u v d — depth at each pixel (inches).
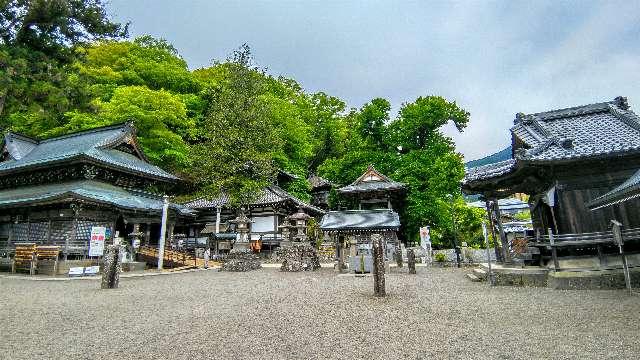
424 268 877.2
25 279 657.6
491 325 261.9
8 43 611.5
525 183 574.6
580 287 434.6
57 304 380.2
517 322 269.0
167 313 327.3
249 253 937.5
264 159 1314.0
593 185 479.5
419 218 1277.1
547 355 191.8
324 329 260.5
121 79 1342.3
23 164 973.8
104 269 520.7
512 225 1113.4
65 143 1147.9
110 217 917.8
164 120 1296.8
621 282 425.4
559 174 490.3
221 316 311.1
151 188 1204.5
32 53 612.4
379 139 1545.3
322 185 1915.6
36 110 598.9
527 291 431.2
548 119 620.4
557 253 502.0
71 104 651.5
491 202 676.7
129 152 1170.0
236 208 1370.6
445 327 259.6
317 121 2059.5
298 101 1994.3
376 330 255.4
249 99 1392.7
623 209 470.6
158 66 1457.9
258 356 199.3
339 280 618.2
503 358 189.0
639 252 448.5
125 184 1090.7
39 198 804.0
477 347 209.0
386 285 527.2
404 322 279.4
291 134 1664.6
